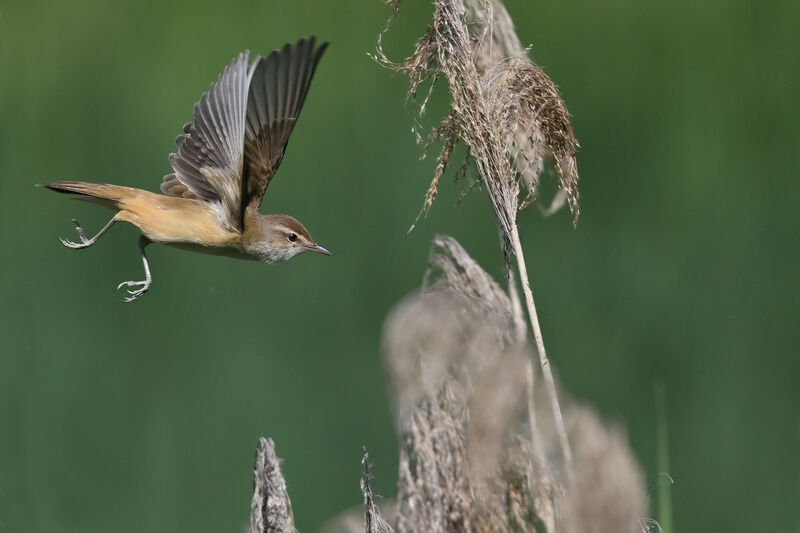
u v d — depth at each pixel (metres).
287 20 19.36
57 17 19.00
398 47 18.88
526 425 5.41
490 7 7.07
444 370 5.38
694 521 12.95
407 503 5.32
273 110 8.09
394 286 15.69
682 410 14.10
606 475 4.46
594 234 16.55
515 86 6.65
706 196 17.55
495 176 6.60
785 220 17.19
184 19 19.34
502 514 5.27
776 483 13.19
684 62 19.58
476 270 6.35
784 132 18.62
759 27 19.78
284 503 5.41
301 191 16.98
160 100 18.50
